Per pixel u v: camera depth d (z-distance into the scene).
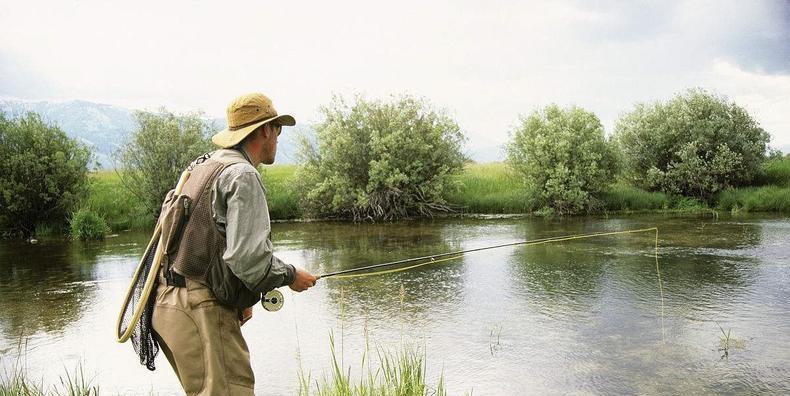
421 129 18.12
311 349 5.89
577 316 6.83
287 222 17.45
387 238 13.31
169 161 17.16
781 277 8.52
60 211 16.02
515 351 5.68
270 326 6.70
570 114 17.98
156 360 5.77
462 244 12.15
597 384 4.88
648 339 5.98
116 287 8.94
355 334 6.33
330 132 17.56
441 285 8.52
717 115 19.06
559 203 17.28
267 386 4.99
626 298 7.57
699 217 16.05
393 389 4.22
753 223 14.50
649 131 19.77
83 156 16.45
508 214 17.88
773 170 20.34
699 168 18.36
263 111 2.93
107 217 16.88
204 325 2.64
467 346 5.85
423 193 17.81
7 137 15.59
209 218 2.64
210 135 17.61
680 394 4.68
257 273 2.56
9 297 8.45
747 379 4.95
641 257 10.32
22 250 12.98
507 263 10.05
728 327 6.32
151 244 2.83
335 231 14.91
